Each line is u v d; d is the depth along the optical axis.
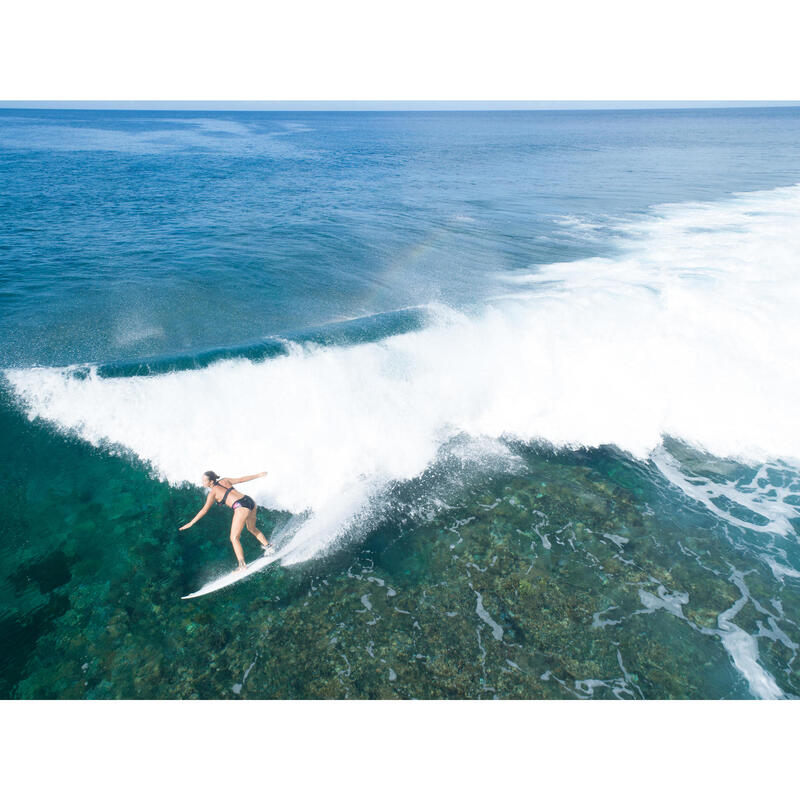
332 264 14.09
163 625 5.44
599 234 17.53
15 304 10.81
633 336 10.16
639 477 7.88
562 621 5.65
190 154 40.88
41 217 17.89
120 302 11.23
